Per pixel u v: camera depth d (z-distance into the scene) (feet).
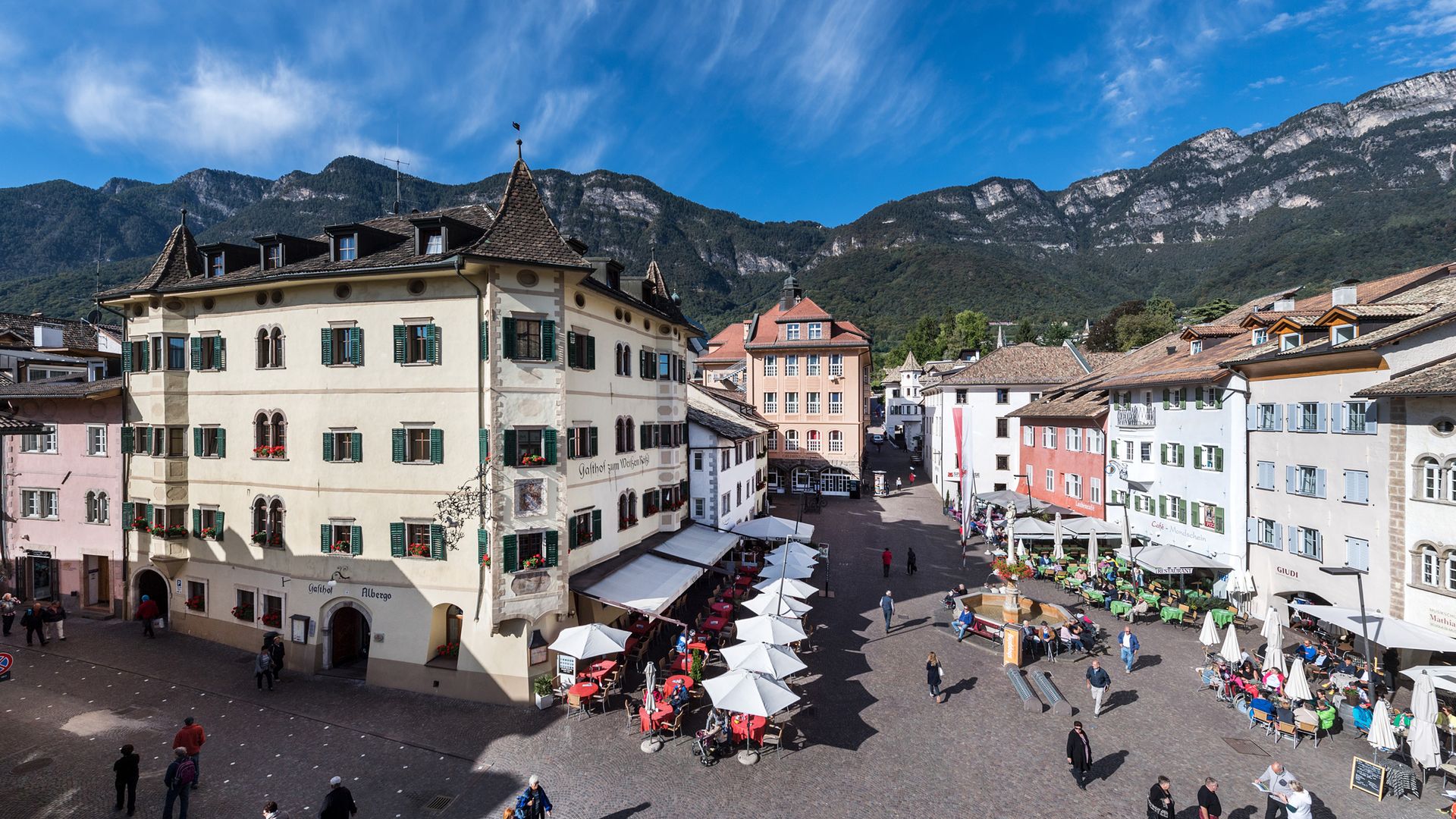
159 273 93.61
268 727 69.26
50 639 92.12
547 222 79.87
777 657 68.08
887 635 95.91
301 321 83.15
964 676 81.71
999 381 190.49
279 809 55.52
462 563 76.48
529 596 75.10
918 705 73.92
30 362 124.88
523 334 76.23
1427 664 73.97
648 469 106.22
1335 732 67.67
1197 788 58.03
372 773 60.85
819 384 219.61
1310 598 93.66
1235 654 75.25
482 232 81.15
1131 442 131.54
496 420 73.92
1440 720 62.08
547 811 50.78
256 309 86.07
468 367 76.48
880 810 54.95
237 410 87.66
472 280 76.23
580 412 83.15
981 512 180.65
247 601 89.25
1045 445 170.40
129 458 98.12
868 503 207.51
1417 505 75.00
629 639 86.12
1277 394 96.68
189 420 91.97
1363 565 81.66
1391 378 76.74
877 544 153.28
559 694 75.15
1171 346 143.54
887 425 418.51
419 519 77.77
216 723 70.28
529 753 64.13
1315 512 89.35
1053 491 165.78
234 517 88.58
